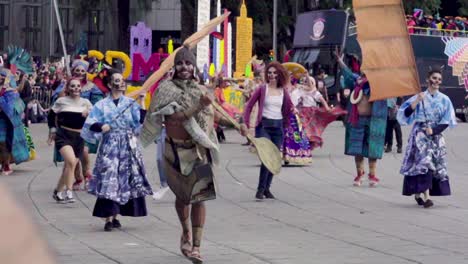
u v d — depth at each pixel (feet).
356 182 62.59
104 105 41.19
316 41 164.76
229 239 39.75
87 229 42.34
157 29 251.80
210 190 32.78
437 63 177.78
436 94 51.55
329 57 162.61
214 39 114.62
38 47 227.40
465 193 60.03
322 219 46.73
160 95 32.42
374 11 51.34
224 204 52.06
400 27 51.37
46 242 3.78
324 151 92.12
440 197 57.47
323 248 37.60
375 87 51.65
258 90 54.19
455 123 51.83
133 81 110.52
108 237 40.09
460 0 246.88
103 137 41.06
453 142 113.09
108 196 40.37
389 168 76.95
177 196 33.06
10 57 69.87
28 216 3.74
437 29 178.50
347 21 162.40
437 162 51.70
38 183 60.75
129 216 42.47
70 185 51.26
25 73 69.77
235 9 190.19
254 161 79.36
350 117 61.36
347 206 52.13
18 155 65.72
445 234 42.16
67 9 226.99
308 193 57.98
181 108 32.04
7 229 3.60
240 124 34.55
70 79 51.93
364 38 51.72
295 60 166.61
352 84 61.93
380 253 36.50
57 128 51.52
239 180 64.54
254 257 35.17
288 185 62.23
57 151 55.16
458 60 181.37
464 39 183.01
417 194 52.49
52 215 46.68
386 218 47.44
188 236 33.94
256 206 51.37
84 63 58.34
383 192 59.36
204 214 33.12
